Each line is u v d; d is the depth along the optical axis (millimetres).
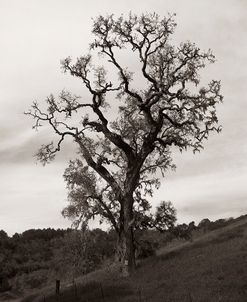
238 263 30344
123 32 40094
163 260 40031
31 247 156000
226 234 49906
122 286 33188
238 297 22672
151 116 41000
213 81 39500
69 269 50188
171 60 40469
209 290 25203
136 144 42875
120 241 40438
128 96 43188
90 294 32500
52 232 177250
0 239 164000
